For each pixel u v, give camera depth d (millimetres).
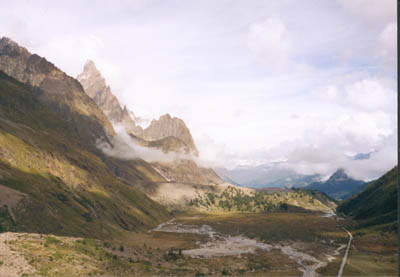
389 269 98500
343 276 91938
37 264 68500
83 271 72500
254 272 99688
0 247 74125
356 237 164250
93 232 152000
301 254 132625
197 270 98312
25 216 118875
